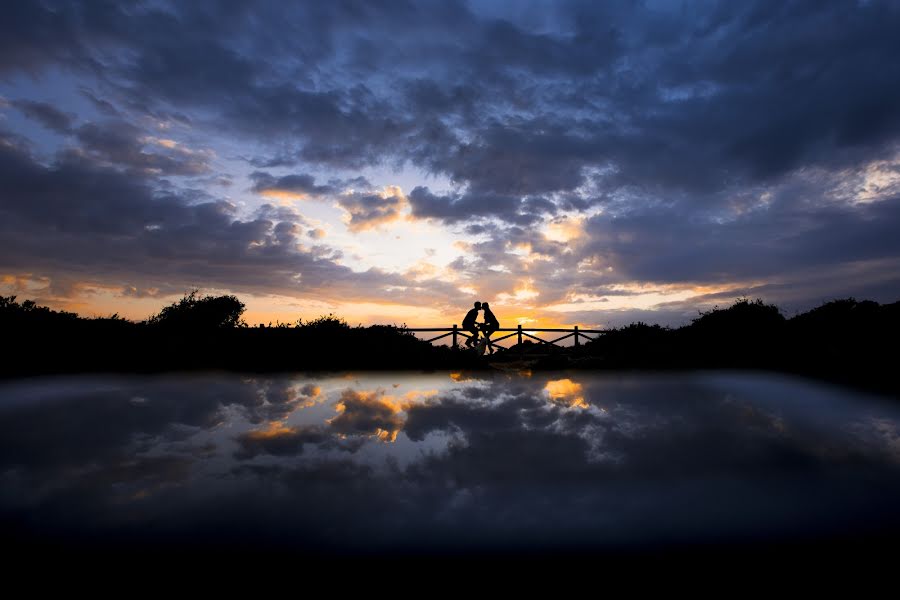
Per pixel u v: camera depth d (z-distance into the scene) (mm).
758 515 2490
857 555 2086
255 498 2664
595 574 1921
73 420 4254
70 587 1783
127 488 2785
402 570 1945
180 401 5262
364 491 2789
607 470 3145
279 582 1846
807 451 3500
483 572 1904
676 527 2367
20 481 2850
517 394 6258
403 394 6250
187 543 2154
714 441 3775
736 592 1786
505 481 2971
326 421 4559
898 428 4008
